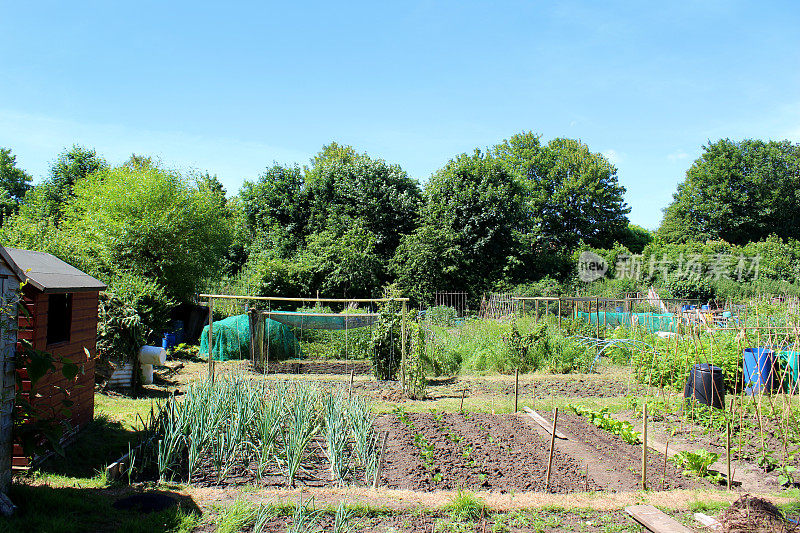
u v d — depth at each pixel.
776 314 21.06
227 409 8.05
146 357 12.44
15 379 5.78
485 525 5.53
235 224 29.28
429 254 31.69
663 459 8.06
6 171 38.62
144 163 28.91
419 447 8.23
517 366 16.11
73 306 8.34
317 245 30.41
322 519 5.59
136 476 6.75
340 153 53.03
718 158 50.75
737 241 50.72
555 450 8.31
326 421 7.92
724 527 5.33
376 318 16.16
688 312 14.30
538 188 51.06
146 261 20.59
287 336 17.86
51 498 5.73
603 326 20.70
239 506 5.68
